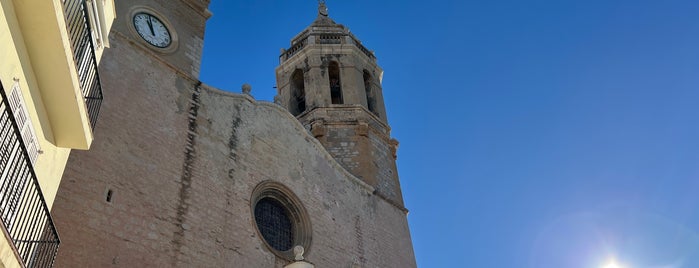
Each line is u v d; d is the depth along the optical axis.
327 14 37.91
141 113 17.00
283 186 20.94
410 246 26.70
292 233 20.80
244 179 19.27
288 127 23.23
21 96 8.87
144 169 15.90
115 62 17.22
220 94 20.70
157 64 18.89
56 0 8.66
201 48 21.84
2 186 7.79
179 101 18.78
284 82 33.66
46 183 10.23
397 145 31.34
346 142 28.66
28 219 8.70
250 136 20.84
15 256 7.87
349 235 22.81
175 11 21.66
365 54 34.97
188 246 15.72
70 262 12.64
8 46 8.26
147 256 14.48
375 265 23.17
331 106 30.11
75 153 14.23
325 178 23.64
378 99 33.31
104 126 15.51
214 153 18.72
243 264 17.16
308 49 33.47
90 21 11.74
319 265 20.23
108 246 13.67
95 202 13.98
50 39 8.97
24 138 9.12
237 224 17.83
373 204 25.91
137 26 19.22
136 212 14.88
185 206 16.39
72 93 9.86
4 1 8.06
